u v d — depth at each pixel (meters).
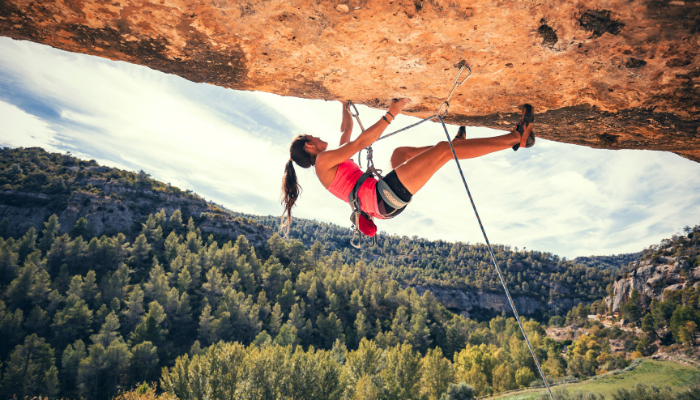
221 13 2.15
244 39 2.39
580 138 3.68
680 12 1.76
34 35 2.63
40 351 52.16
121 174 153.62
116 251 95.94
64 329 63.28
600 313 137.25
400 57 2.43
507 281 179.00
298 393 35.84
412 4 1.93
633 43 2.07
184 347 70.19
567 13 1.92
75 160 159.75
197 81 3.13
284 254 133.12
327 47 2.38
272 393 35.25
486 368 57.25
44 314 65.94
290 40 2.35
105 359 54.22
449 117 3.41
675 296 94.31
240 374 35.50
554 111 3.06
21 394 47.34
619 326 109.19
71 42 2.66
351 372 46.16
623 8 1.82
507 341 85.31
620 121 3.10
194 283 91.31
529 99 2.86
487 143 2.33
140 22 2.31
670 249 122.19
